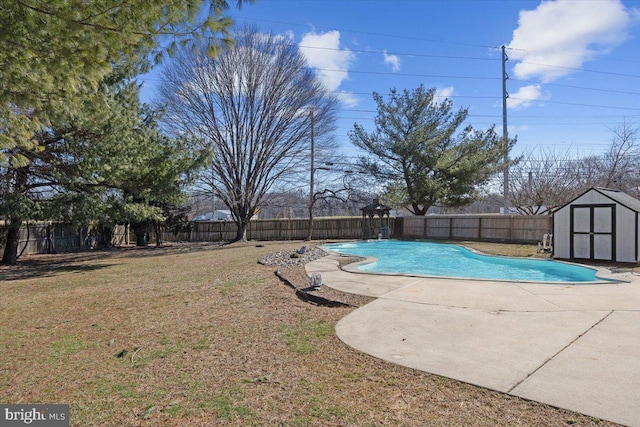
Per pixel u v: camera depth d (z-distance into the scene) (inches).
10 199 412.5
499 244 634.2
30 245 652.7
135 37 125.4
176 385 120.7
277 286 285.4
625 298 223.9
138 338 171.6
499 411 99.0
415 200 831.7
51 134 395.9
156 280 340.2
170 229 912.9
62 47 118.0
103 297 269.1
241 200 822.5
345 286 273.4
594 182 784.9
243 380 123.2
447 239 764.6
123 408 106.3
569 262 392.8
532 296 234.1
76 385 123.3
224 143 808.3
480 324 178.1
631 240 369.4
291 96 824.3
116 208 466.3
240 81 802.8
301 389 115.4
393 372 126.3
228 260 475.8
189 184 529.3
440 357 138.3
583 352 138.7
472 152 784.3
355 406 103.9
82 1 111.9
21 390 120.6
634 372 120.2
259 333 173.8
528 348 144.6
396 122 827.4
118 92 412.5
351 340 160.4
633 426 89.8
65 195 439.8
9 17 109.2
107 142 400.2
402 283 283.3
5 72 124.2
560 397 105.1
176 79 777.6
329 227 898.7
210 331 179.2
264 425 95.3
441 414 98.3
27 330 189.8
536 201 794.8
